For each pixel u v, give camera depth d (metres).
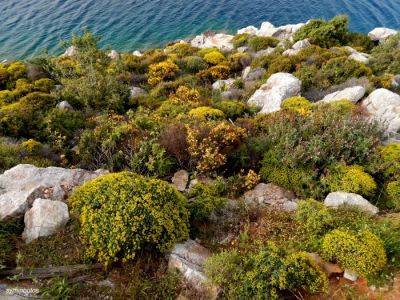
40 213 6.54
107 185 6.54
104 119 11.90
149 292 5.64
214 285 5.52
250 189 8.74
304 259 5.63
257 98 15.34
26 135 12.44
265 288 5.31
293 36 26.84
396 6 37.22
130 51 31.47
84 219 6.19
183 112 12.87
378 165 8.89
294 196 8.62
